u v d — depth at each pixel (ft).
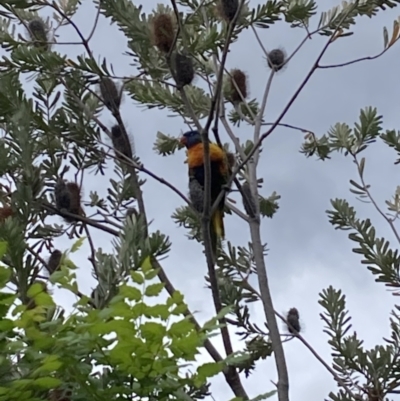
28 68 12.87
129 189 14.87
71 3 14.99
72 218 12.42
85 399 6.28
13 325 6.02
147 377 6.27
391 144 14.21
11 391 5.62
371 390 12.41
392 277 12.99
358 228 13.35
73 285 6.63
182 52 13.01
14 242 8.71
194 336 6.12
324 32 14.28
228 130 14.90
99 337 6.15
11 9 13.53
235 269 15.28
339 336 12.89
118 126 13.87
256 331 14.14
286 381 11.78
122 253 9.11
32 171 11.17
